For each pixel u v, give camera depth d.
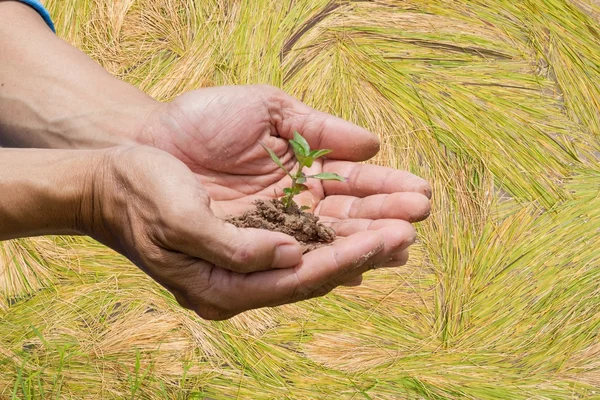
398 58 1.29
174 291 0.91
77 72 1.00
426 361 1.10
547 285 1.14
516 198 1.20
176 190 0.87
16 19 1.01
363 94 1.26
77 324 1.13
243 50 1.31
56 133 0.99
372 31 1.33
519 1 1.37
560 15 1.36
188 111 0.98
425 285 1.15
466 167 1.21
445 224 1.19
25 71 1.00
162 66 1.31
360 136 0.98
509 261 1.16
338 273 0.90
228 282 0.90
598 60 1.31
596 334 1.11
